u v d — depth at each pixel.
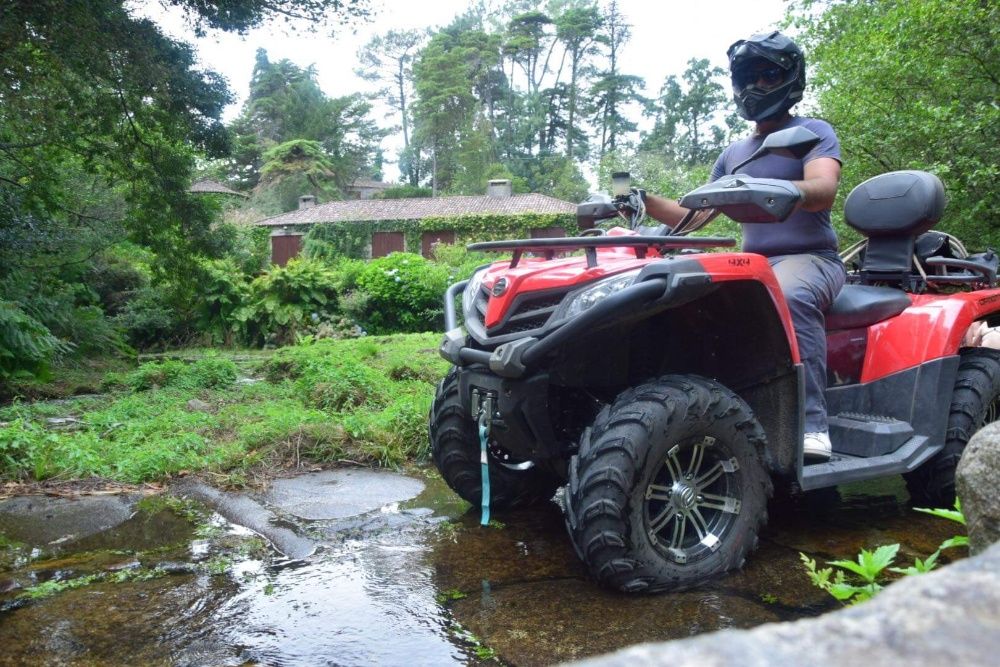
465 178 71.50
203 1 10.19
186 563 2.98
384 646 2.23
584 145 78.94
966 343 4.11
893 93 6.79
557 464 3.08
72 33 8.99
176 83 10.12
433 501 3.87
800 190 2.77
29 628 2.37
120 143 10.87
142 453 4.46
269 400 6.83
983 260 4.07
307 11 10.63
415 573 2.85
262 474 4.38
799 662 0.45
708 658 0.46
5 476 4.14
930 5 6.29
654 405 2.58
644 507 2.58
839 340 3.62
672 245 2.88
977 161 6.07
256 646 2.23
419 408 5.08
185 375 8.43
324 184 68.50
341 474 4.41
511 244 2.84
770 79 3.38
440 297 17.64
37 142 10.59
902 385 3.51
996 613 0.50
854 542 3.15
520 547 3.16
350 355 8.16
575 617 2.42
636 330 3.09
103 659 2.15
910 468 3.29
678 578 2.62
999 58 6.37
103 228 12.04
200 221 11.60
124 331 14.90
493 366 2.72
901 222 3.72
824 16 9.00
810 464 3.15
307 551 3.10
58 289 12.62
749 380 3.00
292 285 16.94
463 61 75.62
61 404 7.48
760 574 2.78
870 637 0.48
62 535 3.32
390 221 38.03
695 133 75.50
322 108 76.56
